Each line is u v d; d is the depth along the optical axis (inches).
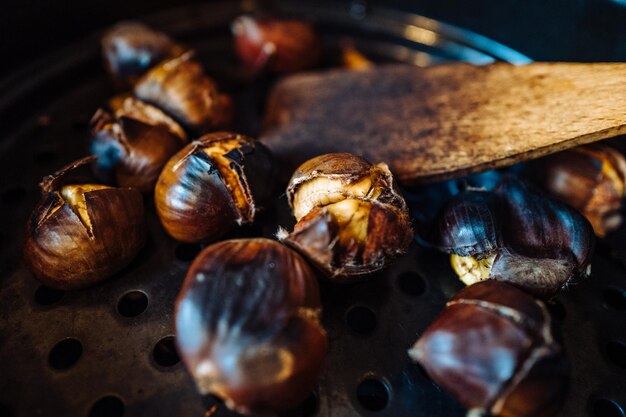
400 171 5.2
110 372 4.2
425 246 5.3
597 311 4.9
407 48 8.1
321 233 4.1
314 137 5.8
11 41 6.3
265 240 4.2
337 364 4.4
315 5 8.4
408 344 4.6
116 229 4.6
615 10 6.2
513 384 3.6
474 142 5.2
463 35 7.9
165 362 4.4
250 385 3.5
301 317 3.8
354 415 4.1
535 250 4.8
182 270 5.0
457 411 4.2
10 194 5.6
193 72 5.8
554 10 6.8
